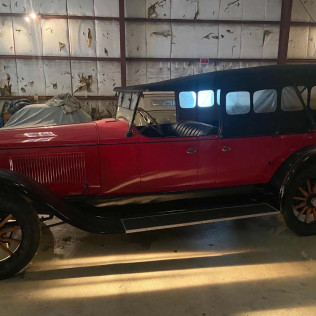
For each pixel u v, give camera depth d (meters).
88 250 2.41
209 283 1.98
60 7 6.68
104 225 2.15
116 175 2.33
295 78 2.39
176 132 2.72
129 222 2.20
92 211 2.36
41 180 2.29
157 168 2.35
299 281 1.99
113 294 1.88
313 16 7.45
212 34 7.25
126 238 2.61
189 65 7.37
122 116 2.64
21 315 1.71
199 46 7.30
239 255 2.32
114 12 6.83
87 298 1.84
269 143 2.46
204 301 1.81
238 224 2.86
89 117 6.32
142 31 7.07
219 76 2.25
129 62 7.22
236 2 7.09
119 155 2.29
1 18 6.59
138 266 2.18
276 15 7.28
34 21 6.68
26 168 2.25
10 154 2.22
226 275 2.06
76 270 2.14
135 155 2.30
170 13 7.04
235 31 7.27
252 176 2.51
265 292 1.88
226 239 2.57
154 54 7.25
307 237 2.60
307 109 2.48
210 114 2.74
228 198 2.56
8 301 1.82
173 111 2.84
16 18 6.62
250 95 2.34
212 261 2.24
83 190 2.34
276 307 1.75
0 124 6.90
